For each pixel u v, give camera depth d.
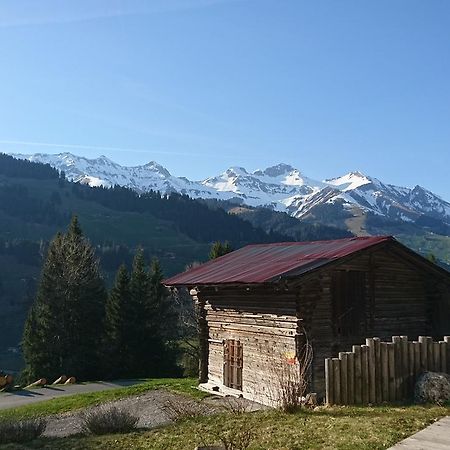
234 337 23.70
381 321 21.78
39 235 187.75
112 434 16.56
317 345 19.95
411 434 11.47
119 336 52.81
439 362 16.61
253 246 29.41
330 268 19.66
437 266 22.64
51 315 53.59
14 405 29.80
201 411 20.42
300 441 11.76
